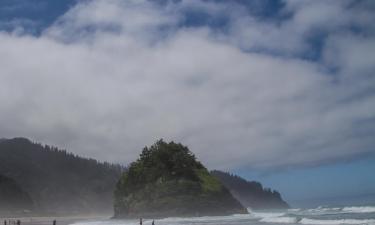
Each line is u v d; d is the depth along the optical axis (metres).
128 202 128.75
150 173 130.38
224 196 129.88
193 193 122.50
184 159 132.88
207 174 136.12
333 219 79.94
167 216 118.12
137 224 94.94
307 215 98.94
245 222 87.44
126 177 135.88
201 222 93.88
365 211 102.75
